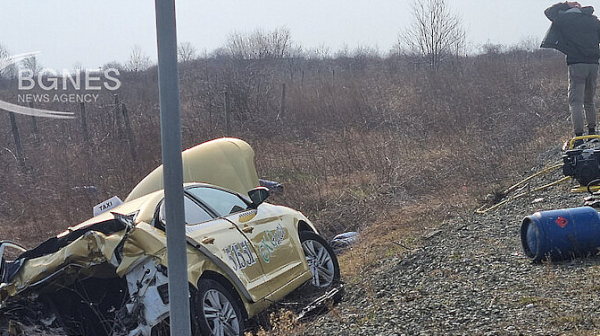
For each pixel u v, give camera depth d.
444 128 17.81
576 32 10.22
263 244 6.57
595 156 8.22
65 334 5.64
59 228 12.43
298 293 7.11
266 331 5.94
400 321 5.47
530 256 6.51
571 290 5.49
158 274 5.34
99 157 15.70
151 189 9.21
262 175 14.76
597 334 4.50
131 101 23.81
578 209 6.50
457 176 12.82
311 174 14.70
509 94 22.23
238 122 19.66
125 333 5.34
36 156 16.67
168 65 2.91
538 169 11.64
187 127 17.77
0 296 5.41
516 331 4.79
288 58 36.53
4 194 14.21
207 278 5.77
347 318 5.90
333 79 28.84
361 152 15.66
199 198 6.49
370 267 7.98
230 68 23.62
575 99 10.34
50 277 5.29
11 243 5.87
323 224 11.90
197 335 5.39
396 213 11.25
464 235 8.27
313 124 20.36
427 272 6.93
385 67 37.38
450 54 33.88
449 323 5.22
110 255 5.23
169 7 2.89
